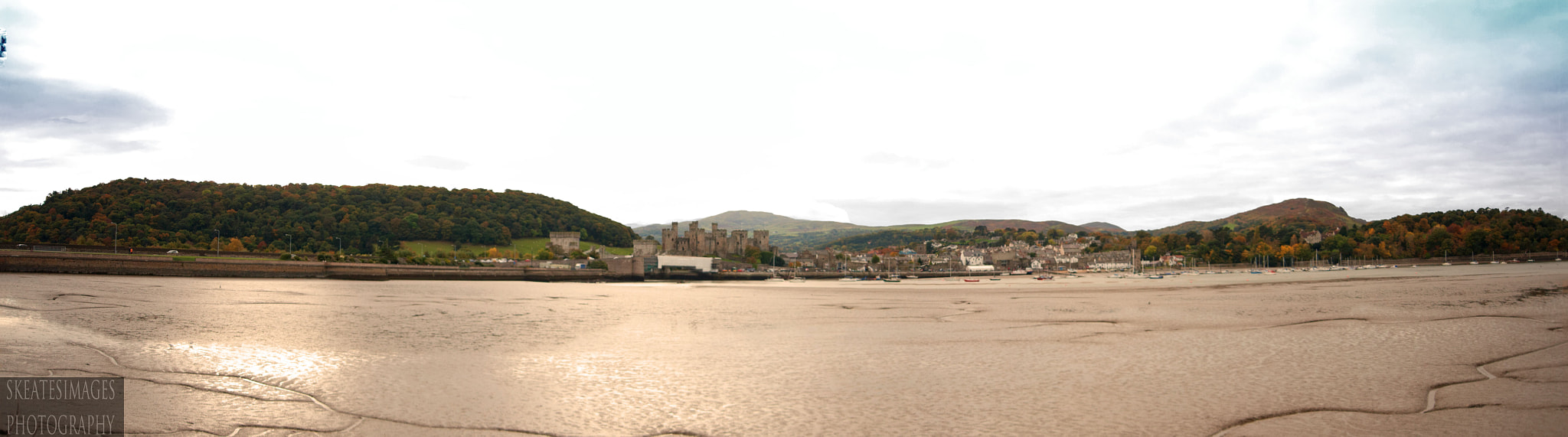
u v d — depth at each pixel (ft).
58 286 200.95
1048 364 93.30
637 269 560.20
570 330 132.98
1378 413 66.23
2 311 136.36
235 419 62.54
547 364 92.58
